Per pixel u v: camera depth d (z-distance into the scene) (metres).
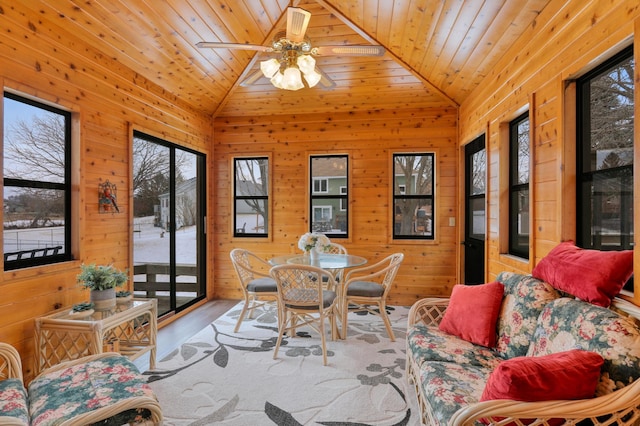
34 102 2.40
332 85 3.04
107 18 2.65
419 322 2.49
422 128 4.54
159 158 3.85
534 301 1.83
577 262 1.70
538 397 1.19
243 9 3.07
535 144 2.43
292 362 2.75
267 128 4.84
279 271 2.88
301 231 4.77
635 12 1.52
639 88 1.50
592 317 1.42
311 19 3.36
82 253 2.70
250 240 4.88
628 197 1.70
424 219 4.62
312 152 4.74
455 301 2.27
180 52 3.33
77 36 2.65
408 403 2.17
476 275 3.92
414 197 4.63
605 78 1.85
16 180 2.28
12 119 2.27
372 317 3.96
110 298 2.47
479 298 2.14
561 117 2.09
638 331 1.28
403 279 4.57
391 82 4.13
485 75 3.38
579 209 2.05
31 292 2.28
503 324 1.98
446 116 4.48
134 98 3.34
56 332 2.22
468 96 3.99
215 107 4.66
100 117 2.91
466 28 2.79
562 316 1.58
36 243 2.42
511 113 2.81
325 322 3.72
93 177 2.84
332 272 3.38
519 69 2.67
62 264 2.51
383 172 4.60
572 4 1.99
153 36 3.00
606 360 1.25
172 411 2.09
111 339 2.54
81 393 1.59
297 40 2.38
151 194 3.72
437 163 4.50
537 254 2.40
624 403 1.14
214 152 4.95
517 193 2.92
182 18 2.93
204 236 4.78
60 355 2.40
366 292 3.23
